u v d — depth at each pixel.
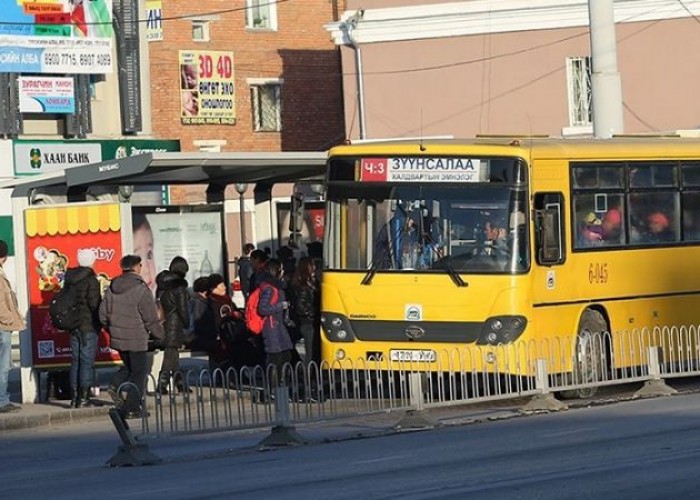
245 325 47.59
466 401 37.88
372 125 91.12
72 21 85.75
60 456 35.28
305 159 47.47
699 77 84.62
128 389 41.44
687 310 46.72
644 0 85.19
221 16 113.00
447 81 89.62
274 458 31.52
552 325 42.00
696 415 35.81
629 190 45.06
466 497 24.17
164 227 59.44
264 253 45.75
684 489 24.33
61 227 45.91
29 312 46.19
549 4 87.12
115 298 41.41
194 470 30.20
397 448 32.06
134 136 91.69
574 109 87.31
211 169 48.75
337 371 42.06
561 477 26.05
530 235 41.34
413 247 41.72
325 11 118.69
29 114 87.25
